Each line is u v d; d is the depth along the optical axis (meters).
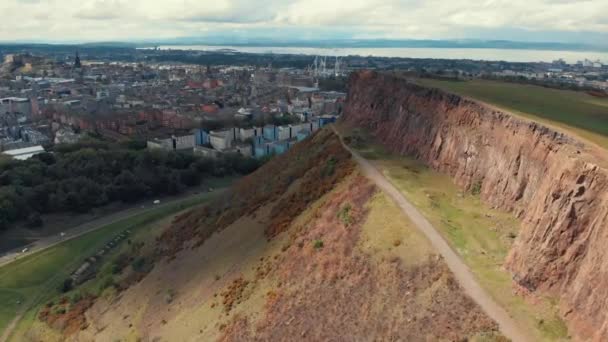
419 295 41.62
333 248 53.75
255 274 60.72
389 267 45.91
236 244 73.00
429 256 45.00
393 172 68.81
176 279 75.56
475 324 36.44
